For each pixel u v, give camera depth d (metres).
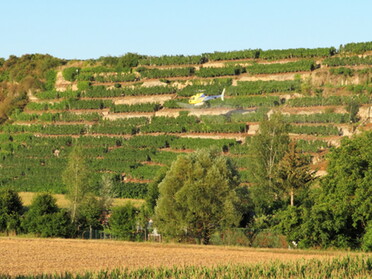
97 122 153.50
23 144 152.75
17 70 190.38
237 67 156.12
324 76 143.00
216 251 68.06
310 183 97.19
